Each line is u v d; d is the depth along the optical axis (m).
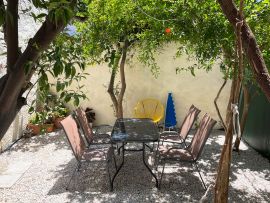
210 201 3.49
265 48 3.44
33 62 1.17
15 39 1.18
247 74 3.31
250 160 4.95
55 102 2.14
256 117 5.45
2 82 1.19
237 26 1.41
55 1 1.15
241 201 3.55
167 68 6.92
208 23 3.30
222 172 1.92
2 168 4.61
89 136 4.71
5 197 3.66
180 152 3.97
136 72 6.95
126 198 3.59
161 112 6.91
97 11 4.25
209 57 3.50
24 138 6.17
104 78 7.00
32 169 4.58
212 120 3.63
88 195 3.69
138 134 4.08
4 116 1.16
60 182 4.08
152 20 3.86
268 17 3.12
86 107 7.10
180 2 3.43
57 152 5.35
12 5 1.17
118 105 5.78
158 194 3.69
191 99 6.98
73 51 1.67
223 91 6.88
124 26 4.58
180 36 3.57
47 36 1.17
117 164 4.62
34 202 3.54
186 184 3.94
